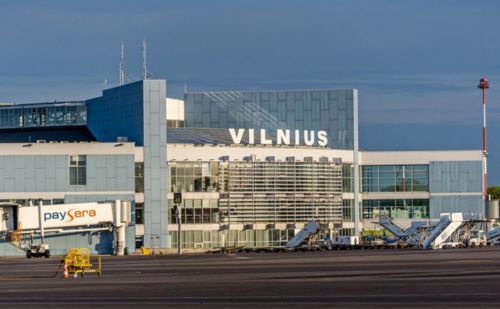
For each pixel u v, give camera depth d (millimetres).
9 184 186750
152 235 192000
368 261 125188
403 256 141000
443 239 188250
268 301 70938
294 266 115500
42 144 187500
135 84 197875
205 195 198500
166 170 193500
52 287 88625
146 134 192875
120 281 94625
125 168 189375
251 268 112625
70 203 186750
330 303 68938
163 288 84062
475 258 130250
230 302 70812
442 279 89250
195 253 181750
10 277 105750
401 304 67688
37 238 179625
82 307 69500
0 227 174625
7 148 186875
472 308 65000
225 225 199375
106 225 181750
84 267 111000
